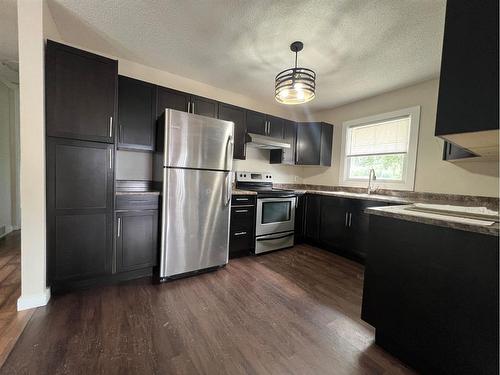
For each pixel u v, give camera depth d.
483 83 0.99
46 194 1.83
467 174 2.56
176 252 2.30
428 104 2.87
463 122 1.05
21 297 1.72
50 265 1.88
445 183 2.72
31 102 1.70
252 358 1.34
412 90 3.02
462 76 1.05
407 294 1.32
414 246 1.28
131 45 2.33
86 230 2.01
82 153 1.95
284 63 2.58
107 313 1.71
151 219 2.31
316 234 3.53
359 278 2.49
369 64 2.50
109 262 2.12
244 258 3.02
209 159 2.46
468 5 1.03
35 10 1.67
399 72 2.66
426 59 2.37
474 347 1.06
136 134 2.46
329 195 3.35
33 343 1.38
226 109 3.16
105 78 2.02
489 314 1.01
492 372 1.01
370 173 3.24
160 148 2.40
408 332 1.31
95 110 1.99
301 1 1.66
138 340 1.44
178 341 1.45
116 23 2.00
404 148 3.12
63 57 1.85
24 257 1.72
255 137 3.36
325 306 1.92
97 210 2.04
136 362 1.27
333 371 1.27
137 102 2.46
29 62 1.68
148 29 2.07
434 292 1.20
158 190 2.46
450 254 1.14
